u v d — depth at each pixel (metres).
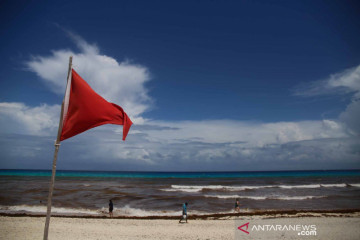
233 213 22.12
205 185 54.12
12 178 72.12
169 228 16.48
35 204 25.80
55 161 5.14
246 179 81.81
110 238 13.49
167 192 38.62
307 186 49.53
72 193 34.66
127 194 35.03
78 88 5.50
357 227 16.48
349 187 47.53
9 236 13.09
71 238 13.14
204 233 15.10
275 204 27.47
